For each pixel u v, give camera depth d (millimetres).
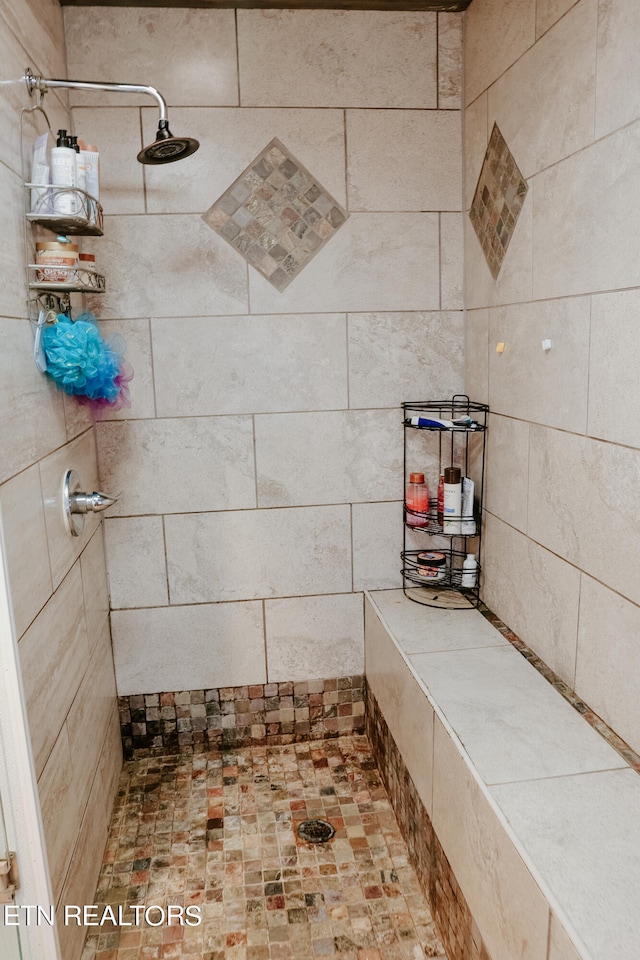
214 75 1981
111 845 1887
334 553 2266
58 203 1442
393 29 2020
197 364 2107
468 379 2186
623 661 1398
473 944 1382
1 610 1154
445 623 2043
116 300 2053
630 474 1328
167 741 2309
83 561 1826
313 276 2107
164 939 1590
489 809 1261
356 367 2170
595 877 1087
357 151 2062
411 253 2135
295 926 1614
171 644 2254
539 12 1596
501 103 1817
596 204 1397
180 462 2152
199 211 2033
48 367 1507
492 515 2064
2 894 1271
